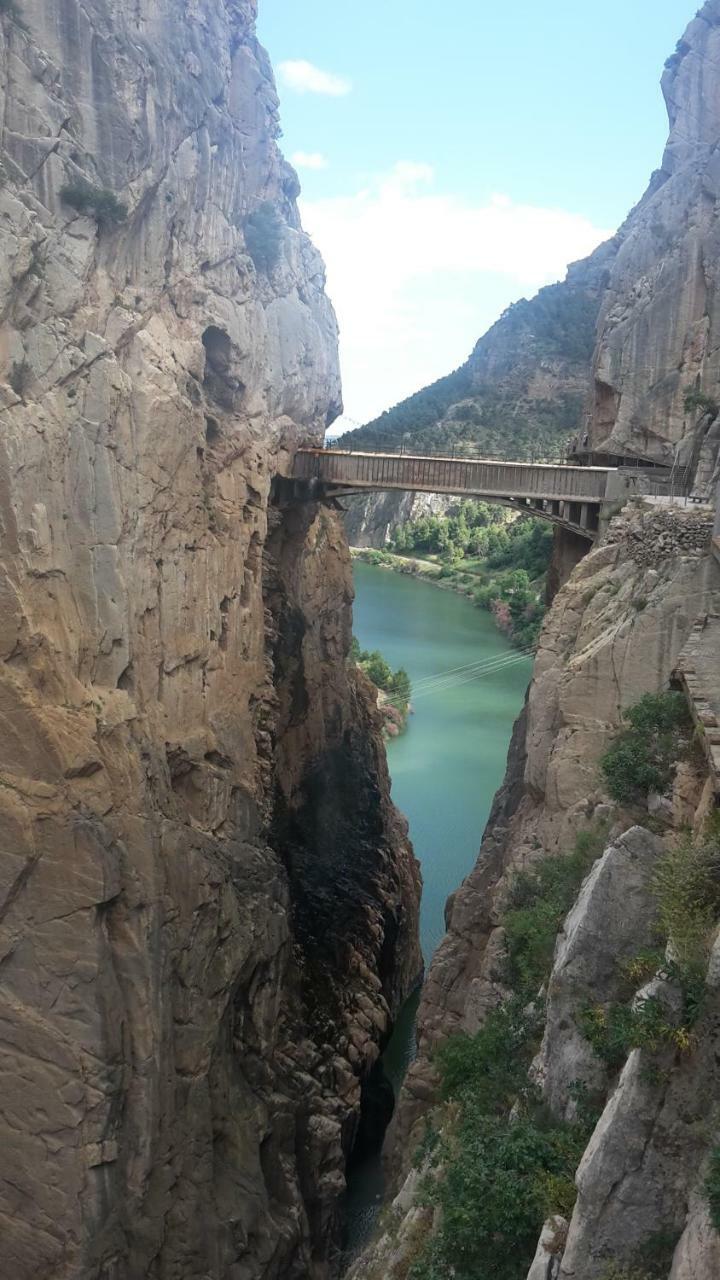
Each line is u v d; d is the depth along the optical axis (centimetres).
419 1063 2670
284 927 3073
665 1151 1053
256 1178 2547
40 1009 2234
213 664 3034
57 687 2266
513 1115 1512
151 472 2627
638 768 1864
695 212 3778
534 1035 1755
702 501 2777
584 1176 1101
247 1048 2839
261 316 3578
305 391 4119
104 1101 2208
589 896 1470
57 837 2222
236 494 3297
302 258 4178
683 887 1286
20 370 2244
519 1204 1278
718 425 3116
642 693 2209
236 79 3550
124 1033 2295
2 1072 2233
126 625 2470
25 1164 2212
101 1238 2198
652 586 2295
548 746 2502
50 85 2442
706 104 3931
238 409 3400
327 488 3866
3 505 2178
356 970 3712
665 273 3806
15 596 2181
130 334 2655
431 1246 1430
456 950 2792
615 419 4016
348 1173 3150
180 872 2509
